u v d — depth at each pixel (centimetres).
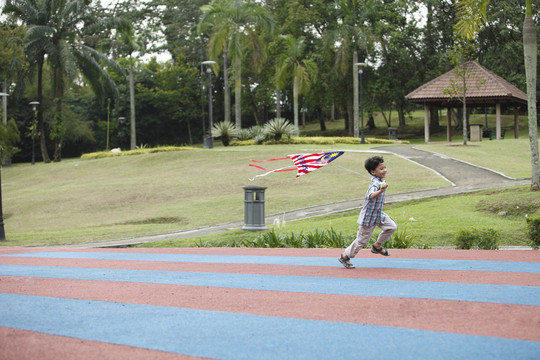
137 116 7069
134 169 3556
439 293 567
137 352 389
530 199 1550
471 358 359
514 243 1199
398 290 593
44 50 4719
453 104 4469
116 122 6906
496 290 575
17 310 537
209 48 4647
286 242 1320
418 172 2591
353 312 494
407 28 5247
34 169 4222
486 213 1562
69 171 3838
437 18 5466
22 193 3142
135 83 7012
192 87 7006
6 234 2086
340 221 1670
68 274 800
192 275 762
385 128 6981
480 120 6656
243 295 590
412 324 446
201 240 1552
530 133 1703
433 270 741
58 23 4662
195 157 3647
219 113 7525
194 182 2888
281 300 557
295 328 443
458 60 3425
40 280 737
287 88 6906
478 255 927
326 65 5400
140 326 462
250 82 6309
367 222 722
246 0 4794
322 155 673
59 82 4766
